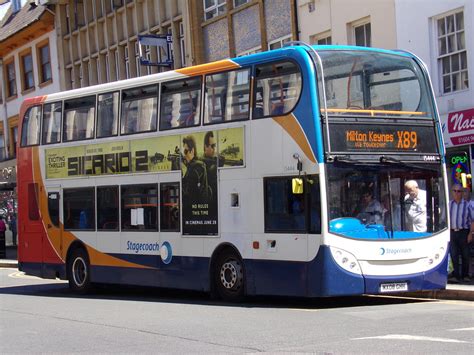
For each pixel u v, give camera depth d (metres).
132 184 17.12
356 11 22.67
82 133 18.55
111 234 17.67
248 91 14.66
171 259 16.16
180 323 12.38
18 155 20.45
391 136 14.09
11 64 44.97
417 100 14.54
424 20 20.45
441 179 14.53
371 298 15.64
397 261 13.88
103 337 11.30
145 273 16.80
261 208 14.34
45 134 19.66
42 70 42.06
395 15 21.31
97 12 37.44
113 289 19.88
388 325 11.34
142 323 12.60
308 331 10.98
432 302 14.62
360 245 13.55
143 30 33.91
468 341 9.70
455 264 16.44
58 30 40.06
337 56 13.86
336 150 13.49
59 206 19.16
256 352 9.46
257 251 14.41
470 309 13.23
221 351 9.66
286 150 13.90
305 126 13.55
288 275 13.87
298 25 25.05
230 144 14.95
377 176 13.84
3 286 21.95
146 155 16.80
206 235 15.43
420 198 14.23
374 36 22.09
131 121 17.23
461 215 16.36
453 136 19.56
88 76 38.50
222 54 28.88
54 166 19.33
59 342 11.05
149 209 16.70
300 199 13.69
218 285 15.36
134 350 10.06
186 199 15.83
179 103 16.11
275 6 26.12
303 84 13.64
